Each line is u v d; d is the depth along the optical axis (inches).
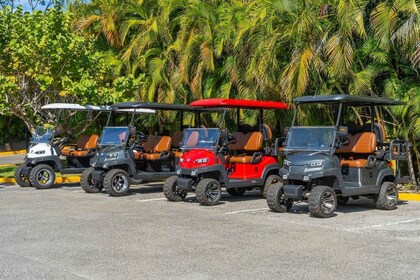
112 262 263.0
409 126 520.1
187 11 674.8
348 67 503.5
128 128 543.5
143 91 716.7
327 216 388.8
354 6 498.3
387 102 432.8
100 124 758.5
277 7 547.8
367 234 326.3
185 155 471.5
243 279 232.8
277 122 619.2
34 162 594.9
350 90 527.5
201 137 478.6
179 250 286.8
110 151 537.3
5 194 542.3
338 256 271.0
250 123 606.9
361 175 421.1
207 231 337.7
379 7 488.1
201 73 652.7
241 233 331.0
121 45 785.6
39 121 719.1
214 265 255.9
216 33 653.9
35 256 276.2
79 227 353.1
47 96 713.6
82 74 693.3
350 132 451.8
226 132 470.0
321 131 408.2
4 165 882.1
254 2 601.3
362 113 548.7
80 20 786.2
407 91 509.0
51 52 661.9
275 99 585.9
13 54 680.4
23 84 704.4
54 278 236.8
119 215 402.9
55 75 687.7
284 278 233.6
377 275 236.5
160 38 732.0
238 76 613.0
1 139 1168.8
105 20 771.4
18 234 331.9
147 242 306.5
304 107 543.5
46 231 340.5
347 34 504.7
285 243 301.7
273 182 495.5
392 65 530.0
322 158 394.6
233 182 472.1
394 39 492.4
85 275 241.1
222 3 708.7
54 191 571.2
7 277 238.4
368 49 522.9
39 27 679.1
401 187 557.9
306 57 514.3
